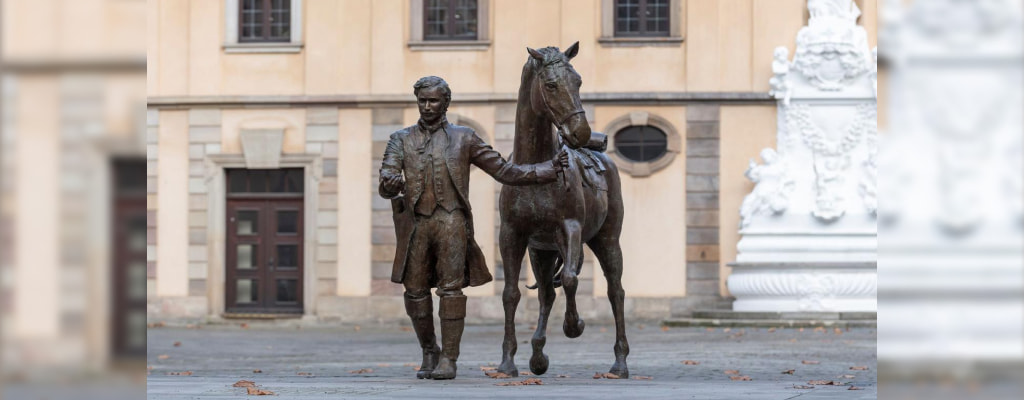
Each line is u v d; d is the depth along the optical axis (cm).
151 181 3112
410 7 3073
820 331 2558
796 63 2941
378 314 3048
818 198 2905
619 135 3028
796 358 1728
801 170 2933
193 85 3108
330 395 817
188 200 3103
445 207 979
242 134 3089
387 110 3062
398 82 3062
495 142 3034
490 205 3011
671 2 3033
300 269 3089
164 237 3102
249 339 2430
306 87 3083
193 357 1861
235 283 3112
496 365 1489
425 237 986
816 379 1230
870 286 2806
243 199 3116
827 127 2931
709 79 3003
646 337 2375
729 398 781
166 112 3120
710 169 2998
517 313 2978
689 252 2997
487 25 3053
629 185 3009
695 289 2992
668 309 2986
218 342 2312
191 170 3105
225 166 3097
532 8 3045
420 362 1661
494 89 3041
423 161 973
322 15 3086
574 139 943
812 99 2938
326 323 3048
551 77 953
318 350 2059
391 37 3067
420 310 1010
